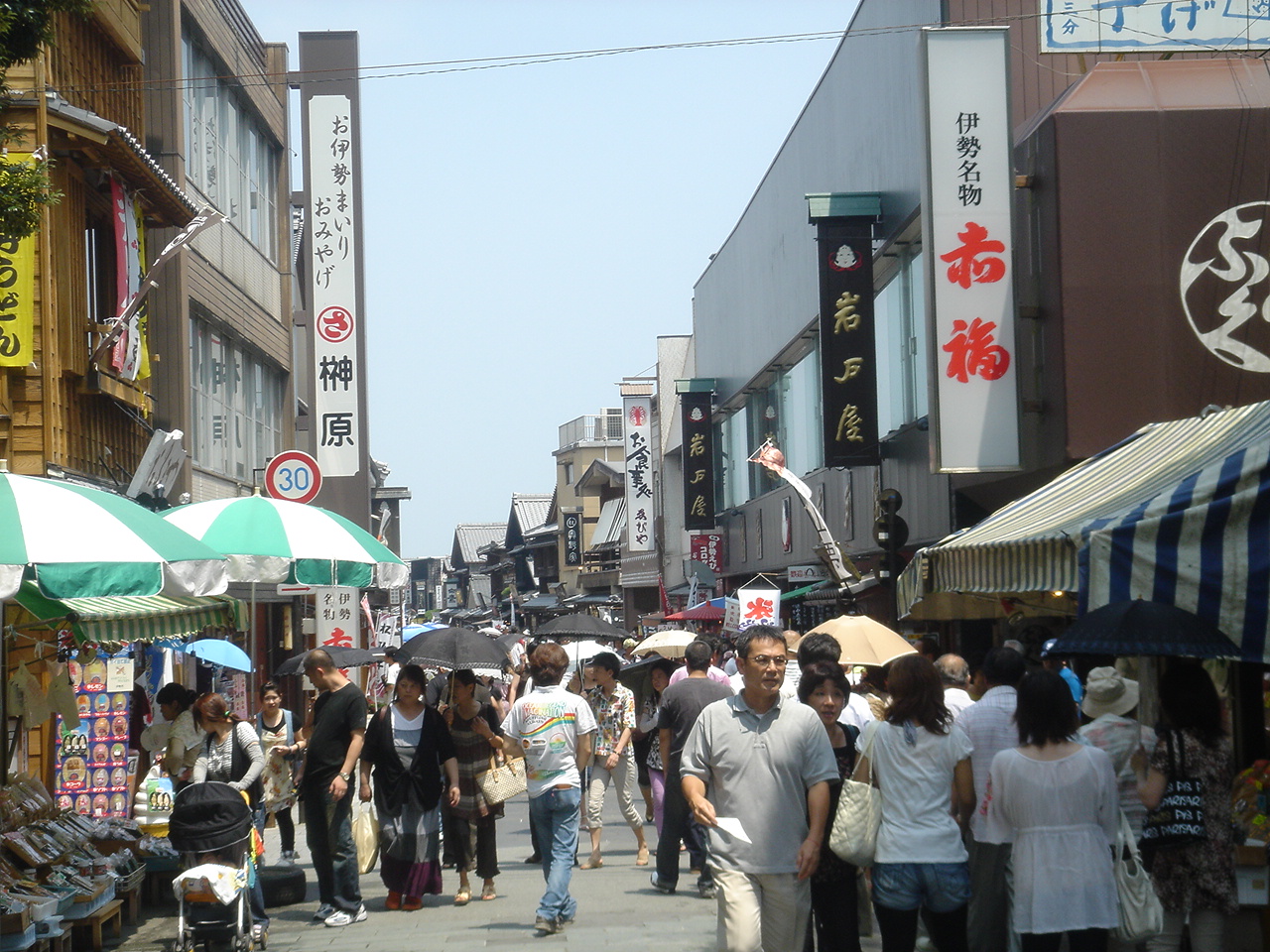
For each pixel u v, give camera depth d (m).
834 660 7.84
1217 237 15.53
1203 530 7.15
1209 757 7.39
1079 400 15.36
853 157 25.31
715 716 6.75
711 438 42.81
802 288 30.03
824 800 6.61
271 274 27.41
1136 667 11.44
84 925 9.83
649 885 12.23
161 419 19.81
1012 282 15.97
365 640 32.53
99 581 7.52
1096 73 16.20
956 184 15.96
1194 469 9.30
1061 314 15.51
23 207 9.49
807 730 6.69
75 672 14.70
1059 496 11.66
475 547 111.00
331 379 22.17
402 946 9.65
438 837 11.46
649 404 55.59
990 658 7.92
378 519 51.53
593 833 13.63
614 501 67.88
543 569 81.50
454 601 132.25
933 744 6.79
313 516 11.34
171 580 7.90
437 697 15.20
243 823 9.50
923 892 6.71
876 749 6.84
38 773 14.61
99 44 17.94
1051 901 6.37
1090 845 6.42
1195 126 15.63
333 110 22.33
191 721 12.19
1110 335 15.45
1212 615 7.08
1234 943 8.02
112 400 17.05
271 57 27.73
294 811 20.72
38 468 14.72
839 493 27.69
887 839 6.73
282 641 29.14
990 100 15.96
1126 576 7.34
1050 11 16.28
